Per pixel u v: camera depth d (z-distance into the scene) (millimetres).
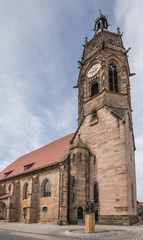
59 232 21250
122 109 38094
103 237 17266
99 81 40750
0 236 18844
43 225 31625
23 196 43375
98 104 38719
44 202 37219
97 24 54938
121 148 31500
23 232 22141
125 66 41938
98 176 33406
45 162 41844
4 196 47500
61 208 31859
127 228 23984
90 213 20953
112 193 30297
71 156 35750
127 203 28188
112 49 42969
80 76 48531
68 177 34812
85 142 38156
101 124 36250
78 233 19703
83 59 48969
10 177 49594
